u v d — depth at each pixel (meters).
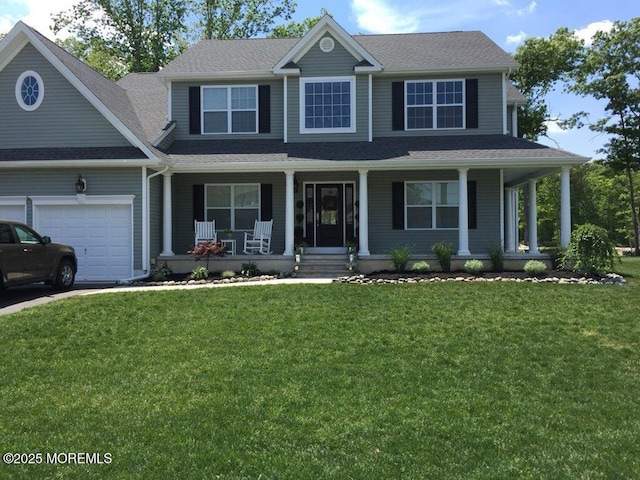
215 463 3.91
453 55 17.14
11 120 14.63
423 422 4.65
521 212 40.91
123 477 3.72
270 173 16.81
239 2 33.91
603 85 28.38
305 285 11.99
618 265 18.16
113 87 17.58
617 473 3.79
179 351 6.82
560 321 8.37
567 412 4.93
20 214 14.22
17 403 5.10
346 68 16.47
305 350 6.83
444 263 14.00
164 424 4.59
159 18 32.66
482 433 4.45
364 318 8.60
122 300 10.04
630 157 28.77
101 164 13.77
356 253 15.11
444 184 16.50
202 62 17.59
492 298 10.27
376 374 5.94
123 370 6.11
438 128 16.56
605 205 39.62
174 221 16.77
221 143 16.64
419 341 7.27
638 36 27.72
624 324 8.18
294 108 16.59
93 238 14.20
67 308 9.28
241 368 6.12
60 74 14.57
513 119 18.17
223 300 10.08
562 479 3.72
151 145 15.20
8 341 7.30
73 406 5.01
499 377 5.89
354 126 16.45
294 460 3.96
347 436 4.37
